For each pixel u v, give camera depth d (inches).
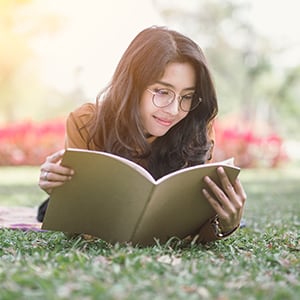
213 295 99.4
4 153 655.8
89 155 132.1
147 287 100.8
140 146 152.3
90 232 148.1
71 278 104.6
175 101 148.0
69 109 1141.7
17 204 311.3
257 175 620.1
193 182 138.2
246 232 184.4
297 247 154.7
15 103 1122.0
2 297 96.0
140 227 139.4
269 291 102.7
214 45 1075.9
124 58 152.6
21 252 134.8
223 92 1040.2
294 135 1128.8
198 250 144.4
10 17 946.7
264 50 1060.5
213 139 170.9
